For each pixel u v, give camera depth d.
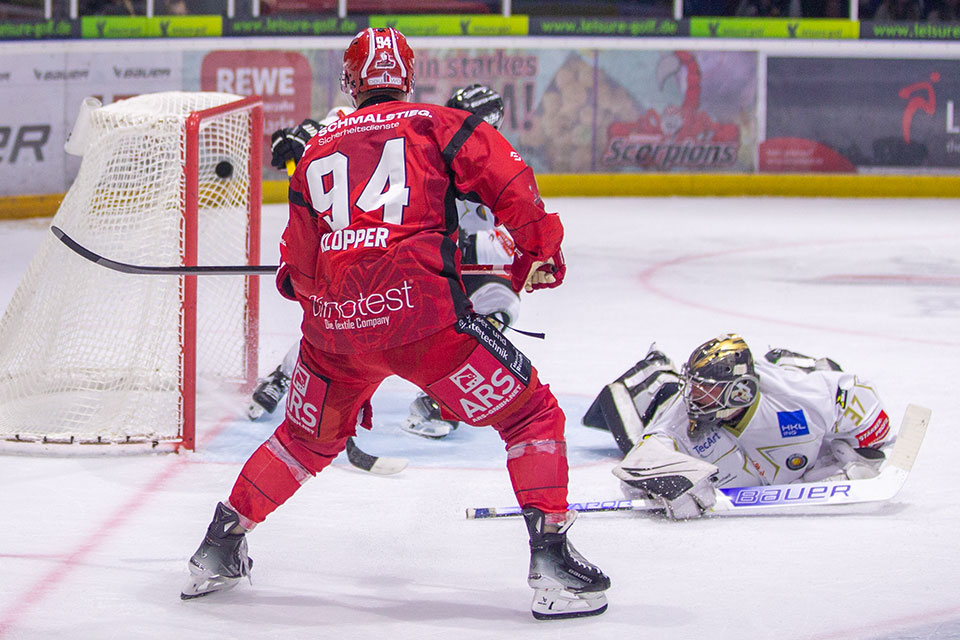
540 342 25.34
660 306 30.45
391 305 9.45
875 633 9.68
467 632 9.80
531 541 9.88
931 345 24.84
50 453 15.89
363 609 10.36
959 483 14.52
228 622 10.03
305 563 11.63
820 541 12.27
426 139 9.72
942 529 12.68
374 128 9.86
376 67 10.41
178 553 11.95
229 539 10.45
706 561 11.63
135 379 17.08
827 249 41.25
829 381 13.78
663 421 13.86
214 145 19.44
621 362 23.14
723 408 13.23
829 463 14.23
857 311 29.53
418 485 14.64
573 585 9.84
